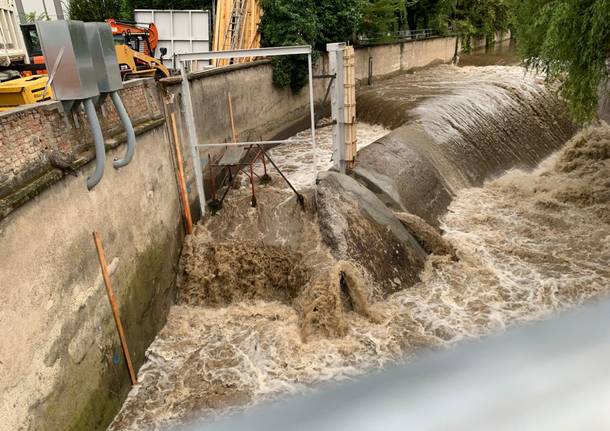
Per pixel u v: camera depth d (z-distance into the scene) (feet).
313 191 36.99
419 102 56.85
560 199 43.39
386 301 30.58
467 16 118.52
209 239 34.01
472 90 63.00
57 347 18.65
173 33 57.26
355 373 25.07
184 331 28.89
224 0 54.70
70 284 19.83
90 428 20.56
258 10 55.06
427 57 97.50
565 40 38.32
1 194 16.03
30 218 17.42
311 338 27.58
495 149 53.93
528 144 58.39
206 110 38.93
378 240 32.78
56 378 18.43
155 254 28.99
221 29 54.80
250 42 55.11
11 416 15.72
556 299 30.66
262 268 32.07
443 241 35.58
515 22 44.50
